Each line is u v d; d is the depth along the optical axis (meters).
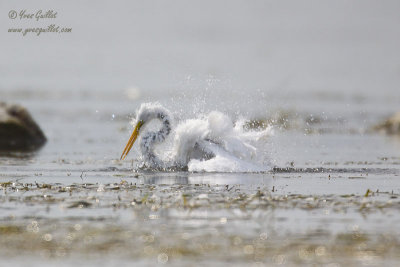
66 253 9.32
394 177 15.79
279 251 9.47
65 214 11.39
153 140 17.39
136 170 16.69
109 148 21.78
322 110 32.66
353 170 16.98
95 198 12.61
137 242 9.81
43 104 33.88
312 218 11.27
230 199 12.56
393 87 41.31
